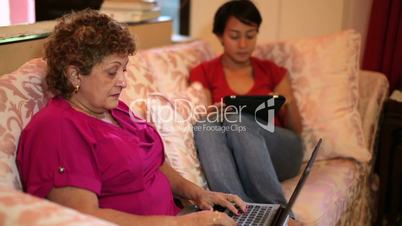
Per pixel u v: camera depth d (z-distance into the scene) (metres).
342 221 1.88
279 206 1.48
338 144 2.03
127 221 1.13
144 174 1.31
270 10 2.67
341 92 2.11
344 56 2.17
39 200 0.87
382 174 2.33
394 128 2.26
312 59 2.16
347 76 2.15
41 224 0.78
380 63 2.45
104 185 1.21
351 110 2.10
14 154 1.14
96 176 1.17
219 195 1.47
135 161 1.23
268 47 2.27
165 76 1.93
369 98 2.25
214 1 2.77
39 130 1.12
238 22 2.02
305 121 2.08
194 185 1.50
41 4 1.78
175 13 2.91
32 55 1.55
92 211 1.10
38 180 1.09
